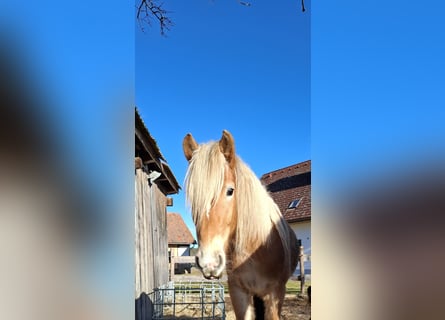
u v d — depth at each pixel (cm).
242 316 259
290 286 499
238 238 243
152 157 465
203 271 215
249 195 245
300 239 400
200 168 229
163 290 579
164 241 710
